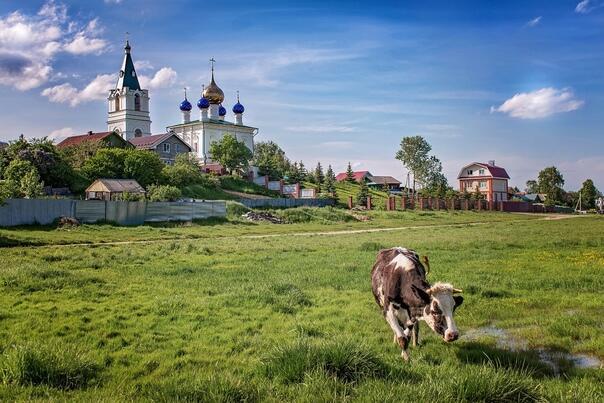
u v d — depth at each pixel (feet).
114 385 23.44
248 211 190.60
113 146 268.41
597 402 20.30
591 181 469.57
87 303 40.65
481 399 20.36
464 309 39.01
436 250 83.71
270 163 339.16
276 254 80.12
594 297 42.83
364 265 64.34
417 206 293.84
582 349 29.12
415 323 28.58
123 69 366.84
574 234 119.44
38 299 41.65
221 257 75.72
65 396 21.35
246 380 22.85
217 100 353.51
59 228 127.44
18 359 23.25
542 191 499.92
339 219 202.39
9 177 178.91
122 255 75.87
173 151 299.17
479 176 422.82
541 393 20.89
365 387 21.45
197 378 22.86
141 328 33.68
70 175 202.90
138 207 153.28
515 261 66.80
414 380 23.18
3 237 102.78
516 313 37.78
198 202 171.53
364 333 32.71
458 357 27.96
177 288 48.29
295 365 23.16
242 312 38.29
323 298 43.60
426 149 396.37
